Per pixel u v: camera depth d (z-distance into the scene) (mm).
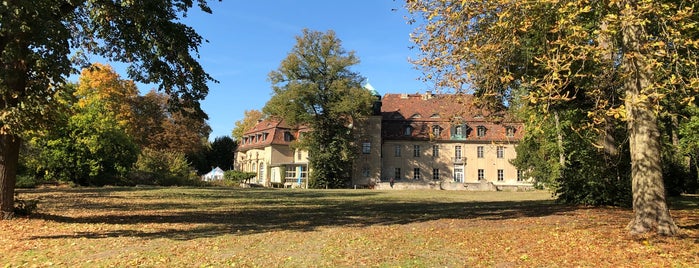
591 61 9539
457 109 11195
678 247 8797
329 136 57594
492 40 9609
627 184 17062
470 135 68938
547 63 8695
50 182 37812
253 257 8984
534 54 10648
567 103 15992
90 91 52125
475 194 36781
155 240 11023
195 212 18562
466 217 15992
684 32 8078
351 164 59969
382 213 18375
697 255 8219
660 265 7738
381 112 71125
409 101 73500
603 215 14438
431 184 50219
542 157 41562
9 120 11406
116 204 21297
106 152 38750
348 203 24766
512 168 67812
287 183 65875
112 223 14211
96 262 8484
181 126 66688
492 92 9922
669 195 26938
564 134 21109
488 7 9117
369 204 23938
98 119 38156
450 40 9961
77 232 12109
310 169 58781
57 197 24703
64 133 36875
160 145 64062
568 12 8305
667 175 26375
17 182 34375
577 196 17906
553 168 27953
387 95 74875
